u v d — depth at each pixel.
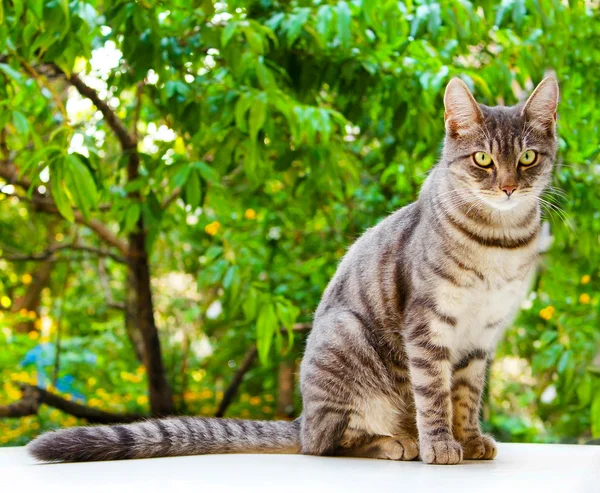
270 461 1.24
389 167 1.81
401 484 1.10
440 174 1.29
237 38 1.44
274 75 1.58
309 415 1.30
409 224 1.29
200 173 1.46
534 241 1.27
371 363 1.30
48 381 2.20
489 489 1.07
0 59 1.56
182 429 1.29
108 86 1.62
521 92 1.85
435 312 1.24
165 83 1.49
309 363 1.31
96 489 1.07
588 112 1.69
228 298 1.77
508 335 2.10
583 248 1.66
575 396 1.95
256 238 1.85
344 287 1.34
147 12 1.43
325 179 1.59
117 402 2.20
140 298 1.75
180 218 1.90
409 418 1.32
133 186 1.53
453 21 1.46
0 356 2.30
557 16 1.50
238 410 2.35
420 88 1.54
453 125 1.29
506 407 2.68
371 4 1.43
